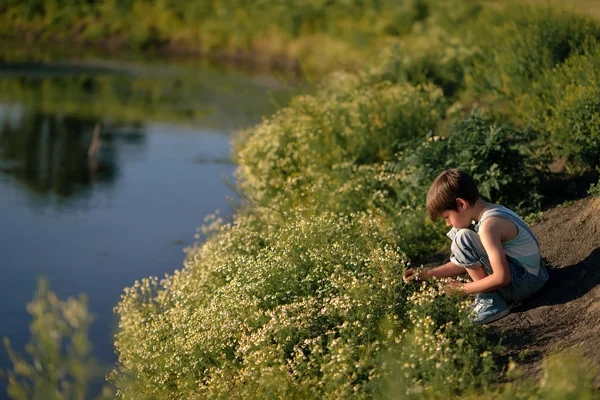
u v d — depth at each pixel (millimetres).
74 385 2490
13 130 14117
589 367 3033
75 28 31953
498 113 7660
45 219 9125
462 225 3971
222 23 28375
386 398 3100
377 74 10055
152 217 9195
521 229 3848
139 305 5562
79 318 2398
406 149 6570
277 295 4375
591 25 8914
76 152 12586
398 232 5727
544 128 6465
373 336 3748
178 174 11211
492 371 3332
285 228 5219
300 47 24453
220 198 9992
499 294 3926
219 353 4195
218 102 17234
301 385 3504
